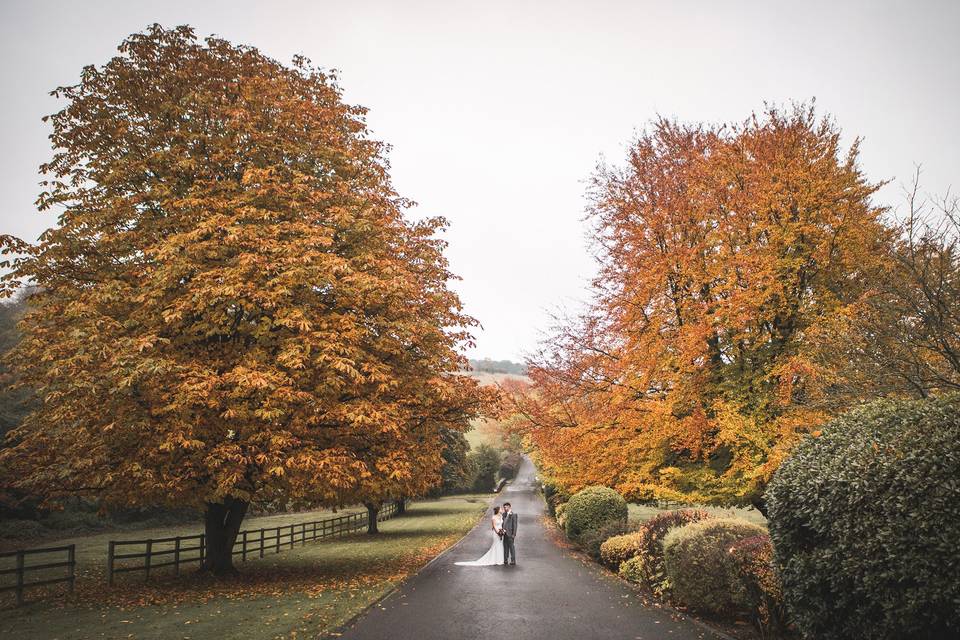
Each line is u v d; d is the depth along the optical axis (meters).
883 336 8.64
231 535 15.24
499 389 16.09
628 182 14.62
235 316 13.36
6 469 13.12
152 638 8.34
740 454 11.55
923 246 8.51
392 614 9.66
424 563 17.20
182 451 12.00
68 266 13.39
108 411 11.48
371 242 14.98
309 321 12.16
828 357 10.37
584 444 13.86
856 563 4.91
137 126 14.41
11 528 28.00
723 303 11.79
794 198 11.98
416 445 14.94
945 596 4.29
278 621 9.23
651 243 13.52
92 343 10.87
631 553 13.49
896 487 4.80
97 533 31.59
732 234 12.78
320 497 13.26
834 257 11.85
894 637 4.73
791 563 5.82
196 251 12.08
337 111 16.27
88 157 14.47
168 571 16.55
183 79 14.53
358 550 21.98
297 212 13.97
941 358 8.55
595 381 14.33
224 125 14.51
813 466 5.76
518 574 14.24
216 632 8.62
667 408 12.38
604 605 10.22
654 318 13.08
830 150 12.72
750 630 8.15
